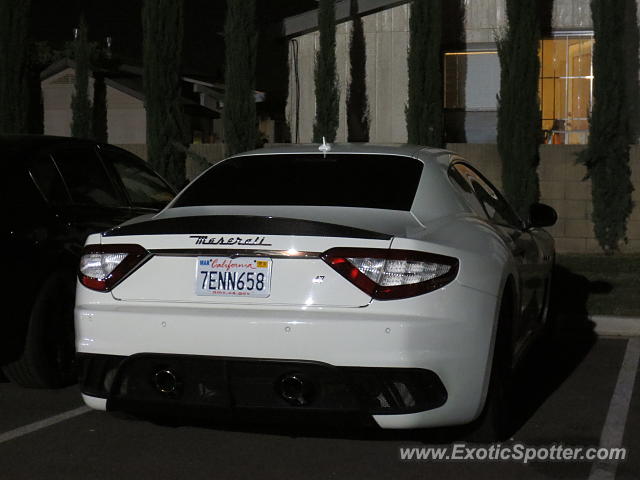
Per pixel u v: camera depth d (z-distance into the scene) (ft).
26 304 19.36
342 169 17.22
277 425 17.74
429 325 13.89
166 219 14.94
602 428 17.95
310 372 13.92
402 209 15.74
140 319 14.49
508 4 43.86
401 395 13.99
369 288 13.92
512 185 43.93
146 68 47.06
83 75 64.85
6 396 20.10
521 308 18.70
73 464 15.48
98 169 22.54
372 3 50.85
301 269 14.11
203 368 14.30
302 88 52.90
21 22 49.34
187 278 14.58
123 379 14.84
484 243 15.88
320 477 14.88
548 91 51.72
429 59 44.98
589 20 50.62
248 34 46.60
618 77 42.93
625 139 43.39
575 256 43.42
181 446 16.47
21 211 19.47
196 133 105.40
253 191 16.87
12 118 49.42
